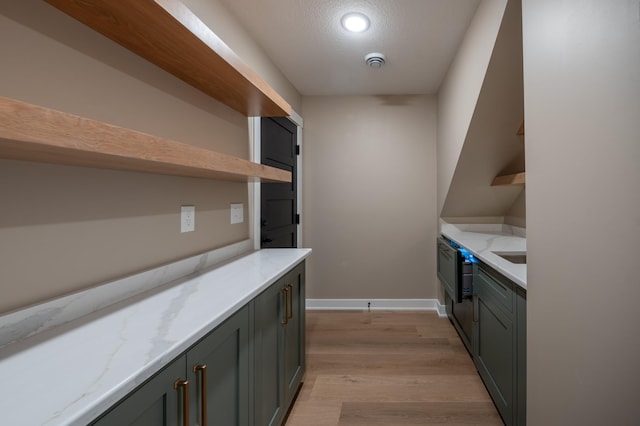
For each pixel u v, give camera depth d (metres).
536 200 1.06
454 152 2.50
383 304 3.32
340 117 3.28
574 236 0.85
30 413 0.50
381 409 1.76
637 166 0.63
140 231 1.18
